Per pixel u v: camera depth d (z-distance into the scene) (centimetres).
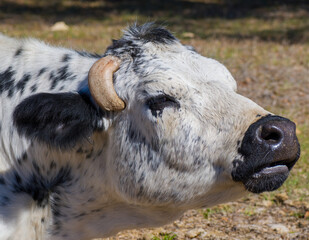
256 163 696
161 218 816
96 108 762
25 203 790
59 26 3206
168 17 3838
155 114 734
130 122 758
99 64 756
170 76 736
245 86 2245
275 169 708
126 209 817
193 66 762
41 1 4222
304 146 1620
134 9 4084
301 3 4625
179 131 730
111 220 827
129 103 753
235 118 718
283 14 4153
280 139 692
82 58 845
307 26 3694
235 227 1150
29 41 887
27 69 839
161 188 759
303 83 2336
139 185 767
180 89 730
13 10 3838
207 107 730
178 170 745
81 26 3366
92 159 791
